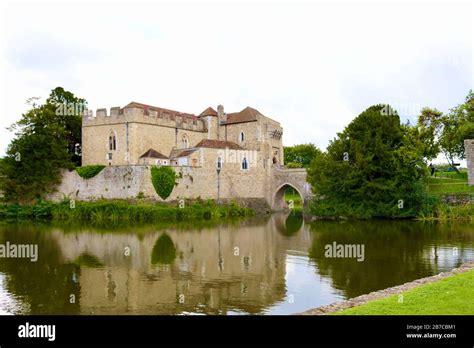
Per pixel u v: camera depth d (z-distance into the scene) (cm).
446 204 6147
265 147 8525
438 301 1658
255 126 8669
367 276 2733
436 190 6612
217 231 5166
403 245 3828
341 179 6197
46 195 7531
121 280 2731
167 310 2131
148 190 6844
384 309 1608
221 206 7550
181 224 5984
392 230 4922
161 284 2641
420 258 3231
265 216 7506
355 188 6259
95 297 2367
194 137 8956
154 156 7619
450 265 2980
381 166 6119
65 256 3534
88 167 7294
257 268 3048
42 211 6881
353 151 6231
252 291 2458
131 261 3316
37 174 7350
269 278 2750
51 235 4806
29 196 7375
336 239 4319
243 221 6456
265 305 2195
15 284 2647
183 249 3850
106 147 7962
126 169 6912
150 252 3706
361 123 6325
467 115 8000
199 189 7525
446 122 8344
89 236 4719
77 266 3153
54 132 7625
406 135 6456
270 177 8406
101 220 6419
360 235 4550
